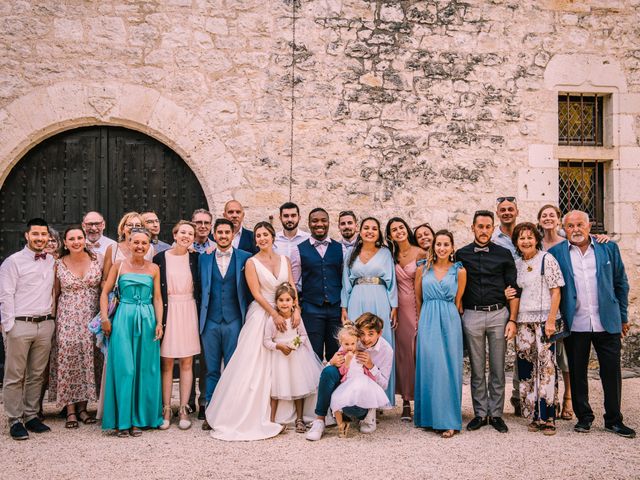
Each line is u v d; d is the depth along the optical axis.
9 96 5.71
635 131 6.52
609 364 4.14
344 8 6.17
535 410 4.14
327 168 6.10
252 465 3.46
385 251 4.52
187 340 4.29
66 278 4.26
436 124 6.27
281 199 6.02
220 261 4.40
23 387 4.09
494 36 6.38
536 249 4.34
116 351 4.06
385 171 6.18
